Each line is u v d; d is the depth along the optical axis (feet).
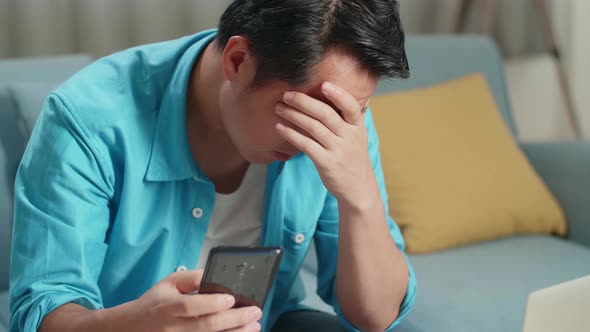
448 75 7.60
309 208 3.88
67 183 3.31
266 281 2.90
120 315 2.93
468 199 6.43
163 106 3.57
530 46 10.56
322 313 4.17
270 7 2.95
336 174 3.34
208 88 3.51
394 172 6.39
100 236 3.43
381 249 3.68
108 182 3.46
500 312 5.00
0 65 5.77
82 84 3.53
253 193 3.84
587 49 10.74
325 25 2.89
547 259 6.01
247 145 3.24
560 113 10.96
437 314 4.98
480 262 5.94
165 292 2.90
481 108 7.05
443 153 6.56
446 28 9.83
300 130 3.20
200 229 3.69
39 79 5.81
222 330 2.86
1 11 7.66
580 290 2.57
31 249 3.26
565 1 10.64
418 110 6.73
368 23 2.89
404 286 3.83
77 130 3.38
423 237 6.19
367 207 3.54
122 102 3.55
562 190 7.09
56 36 7.94
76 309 3.11
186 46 3.76
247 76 3.05
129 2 8.20
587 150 7.00
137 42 8.29
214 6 8.56
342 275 3.72
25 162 3.41
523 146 7.55
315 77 2.98
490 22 9.89
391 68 2.98
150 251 3.64
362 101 3.12
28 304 3.16
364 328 3.84
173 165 3.56
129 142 3.50
